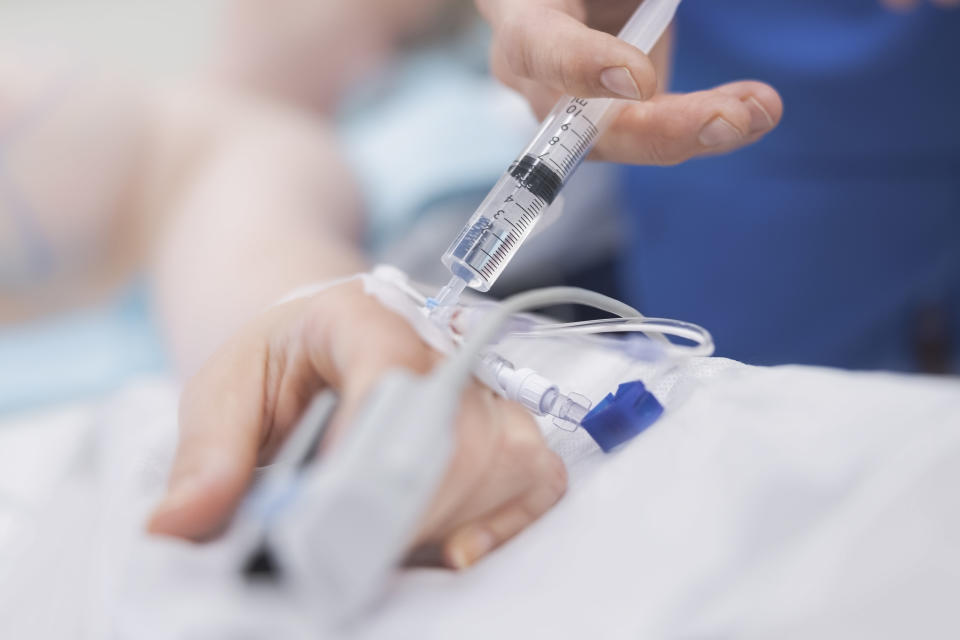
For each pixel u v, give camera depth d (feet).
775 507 1.27
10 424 3.83
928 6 3.67
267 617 1.07
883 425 1.39
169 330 4.18
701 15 4.32
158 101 5.10
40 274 4.81
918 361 4.67
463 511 1.37
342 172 5.25
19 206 4.61
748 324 4.84
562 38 1.98
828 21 4.06
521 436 1.41
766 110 2.27
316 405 1.38
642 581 1.18
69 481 2.78
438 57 7.59
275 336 1.63
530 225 2.28
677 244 4.90
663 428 1.56
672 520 1.29
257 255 3.93
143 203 4.97
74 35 9.02
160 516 1.32
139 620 1.13
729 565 1.18
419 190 5.47
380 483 1.01
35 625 2.11
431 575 1.31
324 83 6.79
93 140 4.77
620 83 1.93
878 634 1.10
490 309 1.79
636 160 2.50
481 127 6.05
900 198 4.27
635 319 1.81
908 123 4.05
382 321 1.44
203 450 1.44
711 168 4.60
